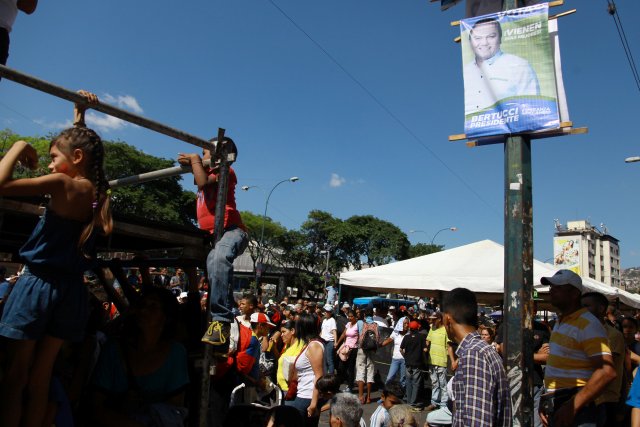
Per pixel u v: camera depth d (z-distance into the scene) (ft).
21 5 10.78
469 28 12.40
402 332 34.27
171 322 9.68
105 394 8.89
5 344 7.18
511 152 11.43
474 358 8.40
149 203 114.21
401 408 14.87
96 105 7.82
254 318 26.43
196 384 10.17
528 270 10.60
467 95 12.12
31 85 7.02
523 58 11.65
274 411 12.75
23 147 6.53
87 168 7.05
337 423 13.12
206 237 10.74
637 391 9.77
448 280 28.04
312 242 201.26
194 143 9.50
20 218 10.39
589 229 352.69
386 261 202.39
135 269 16.49
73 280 6.92
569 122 10.94
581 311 11.93
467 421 7.95
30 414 6.43
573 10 11.45
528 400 10.03
